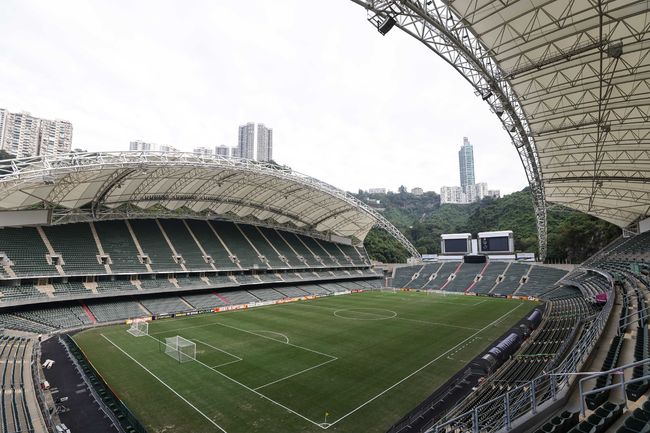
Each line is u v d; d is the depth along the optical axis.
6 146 124.69
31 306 40.69
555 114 28.59
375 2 18.69
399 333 37.25
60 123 139.25
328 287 75.69
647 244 48.44
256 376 24.67
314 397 21.42
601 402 10.90
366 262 93.81
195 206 63.88
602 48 20.73
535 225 110.38
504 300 62.53
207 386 22.94
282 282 69.00
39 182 36.19
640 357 13.96
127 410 18.98
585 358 15.52
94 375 24.91
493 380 22.69
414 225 153.12
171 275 54.88
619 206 50.69
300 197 68.69
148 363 27.30
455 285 77.56
